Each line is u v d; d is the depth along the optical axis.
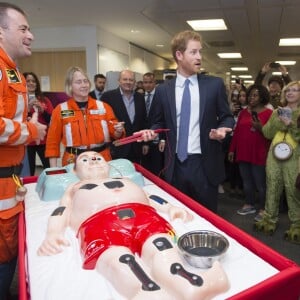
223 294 0.98
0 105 1.40
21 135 1.47
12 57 1.56
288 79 3.84
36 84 3.50
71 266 1.18
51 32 6.01
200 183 2.03
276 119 2.72
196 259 1.10
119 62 7.21
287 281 1.02
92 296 1.00
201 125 1.96
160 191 2.05
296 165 2.64
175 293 0.94
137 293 0.94
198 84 1.98
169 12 5.07
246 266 1.16
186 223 1.54
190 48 1.88
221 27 6.15
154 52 9.71
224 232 1.45
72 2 4.44
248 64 11.80
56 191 1.92
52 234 1.38
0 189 1.54
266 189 3.00
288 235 2.76
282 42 7.62
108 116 2.48
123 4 4.59
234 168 4.17
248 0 4.41
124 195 1.47
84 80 2.34
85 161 1.95
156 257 1.07
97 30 5.96
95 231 1.23
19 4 4.48
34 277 1.12
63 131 2.38
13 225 1.63
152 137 1.93
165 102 2.04
